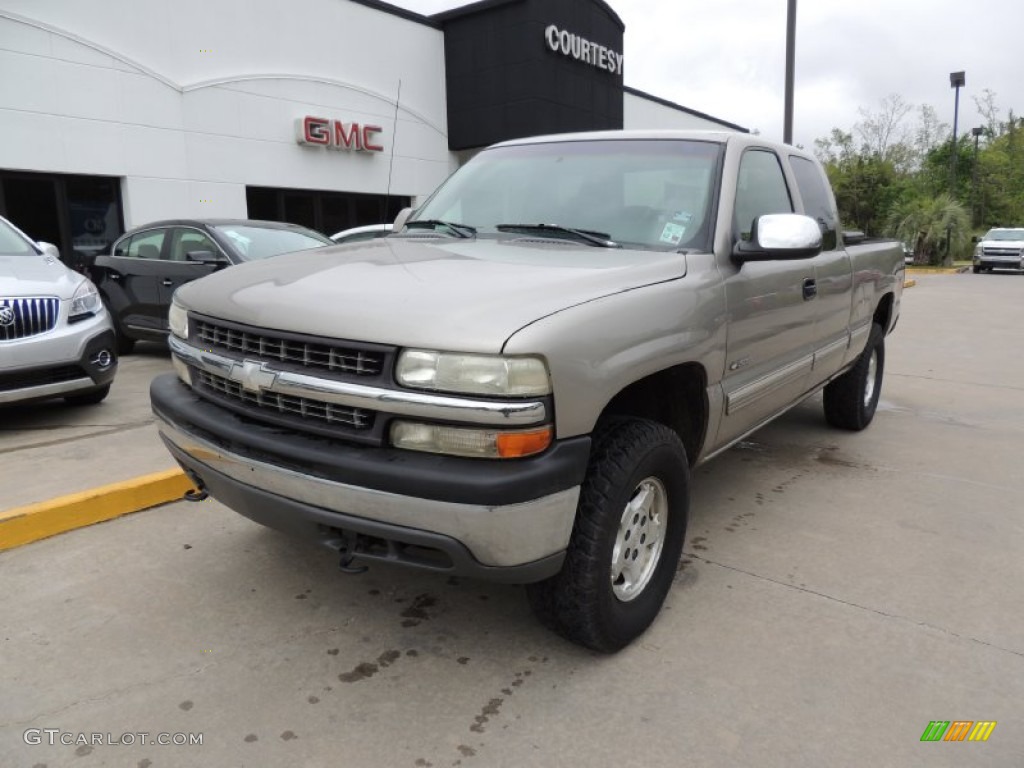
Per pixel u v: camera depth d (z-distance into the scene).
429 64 17.22
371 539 2.45
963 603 3.20
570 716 2.46
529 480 2.21
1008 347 10.34
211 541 3.67
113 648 2.80
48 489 4.21
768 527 3.99
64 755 2.25
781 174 4.18
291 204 15.05
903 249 6.34
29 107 11.01
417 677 2.66
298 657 2.77
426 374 2.21
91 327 5.58
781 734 2.38
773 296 3.59
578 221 3.46
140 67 12.20
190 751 2.28
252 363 2.55
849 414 5.71
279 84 14.22
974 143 43.00
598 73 18.56
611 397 2.45
